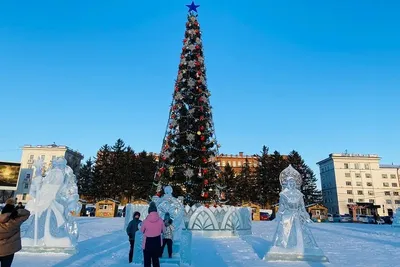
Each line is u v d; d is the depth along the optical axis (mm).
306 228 9875
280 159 62781
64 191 10906
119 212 49375
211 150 18656
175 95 19234
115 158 62969
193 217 16656
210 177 17953
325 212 50969
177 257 8852
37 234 10094
